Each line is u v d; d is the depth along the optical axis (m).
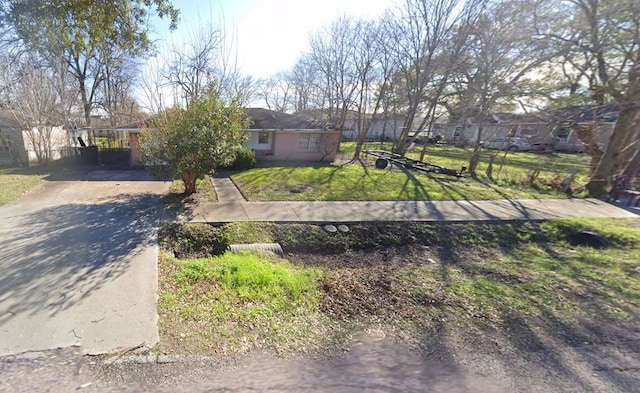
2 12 7.29
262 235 6.03
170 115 7.48
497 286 4.14
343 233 6.40
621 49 7.60
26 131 12.25
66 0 7.14
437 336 2.93
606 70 8.20
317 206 7.88
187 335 2.68
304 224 6.57
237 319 2.99
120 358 2.35
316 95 32.16
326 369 2.39
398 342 2.82
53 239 4.91
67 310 2.97
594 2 7.61
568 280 4.38
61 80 13.22
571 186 11.56
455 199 9.45
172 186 9.54
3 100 11.78
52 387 2.03
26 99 11.77
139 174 11.43
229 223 6.27
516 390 2.23
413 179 12.67
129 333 2.66
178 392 2.04
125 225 5.78
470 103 13.89
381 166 15.68
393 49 19.03
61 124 13.87
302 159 17.45
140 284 3.57
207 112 7.49
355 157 19.48
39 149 12.71
